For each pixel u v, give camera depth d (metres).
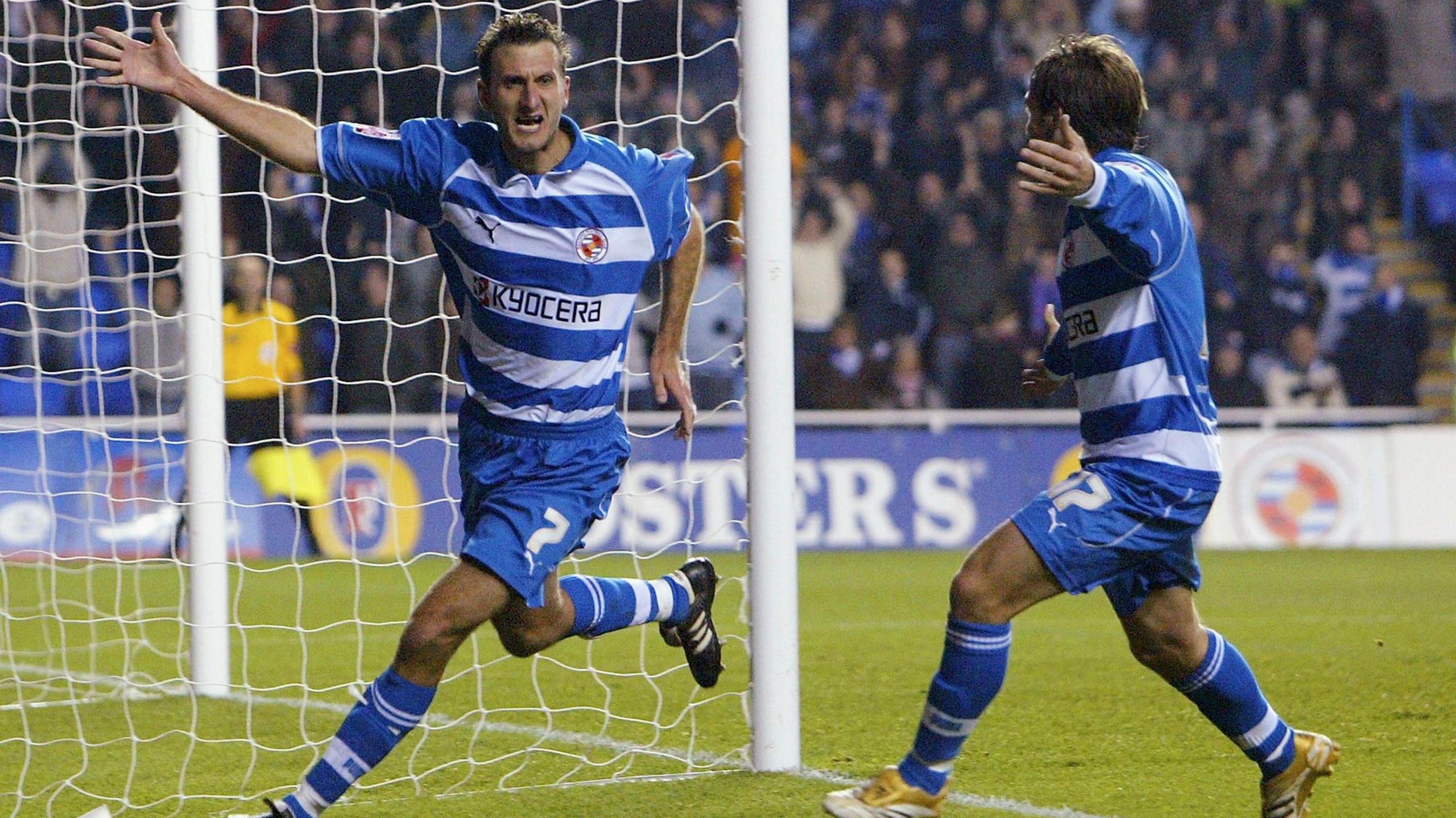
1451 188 57.00
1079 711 18.80
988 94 55.22
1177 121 55.16
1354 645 24.67
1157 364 11.31
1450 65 57.44
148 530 37.56
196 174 19.69
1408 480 45.56
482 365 13.01
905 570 38.06
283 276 41.66
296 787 15.30
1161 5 56.59
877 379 48.34
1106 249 11.35
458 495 41.34
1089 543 11.26
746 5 15.03
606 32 49.44
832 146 52.31
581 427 13.09
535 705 19.89
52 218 40.28
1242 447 45.12
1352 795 14.06
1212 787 14.46
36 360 21.58
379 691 12.28
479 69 12.09
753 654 15.21
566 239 12.49
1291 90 57.06
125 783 15.53
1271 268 52.69
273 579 36.38
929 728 11.59
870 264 50.22
